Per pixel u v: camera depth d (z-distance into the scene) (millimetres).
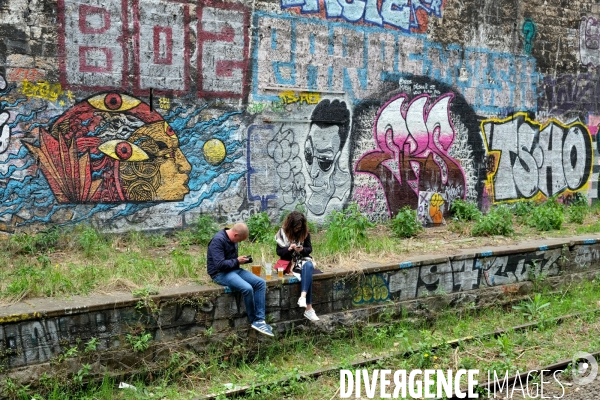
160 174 9859
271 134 10820
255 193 10711
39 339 5934
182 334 6719
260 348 7219
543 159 14422
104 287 6836
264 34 10641
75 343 6109
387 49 11984
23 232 8875
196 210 10188
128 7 9461
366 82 11773
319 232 11062
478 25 13156
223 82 10320
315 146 11250
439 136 12758
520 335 8141
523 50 13891
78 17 9102
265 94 10727
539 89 14242
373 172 11922
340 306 7938
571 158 14914
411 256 9070
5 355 5766
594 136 15336
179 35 9891
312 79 11172
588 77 15109
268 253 8789
